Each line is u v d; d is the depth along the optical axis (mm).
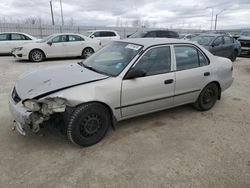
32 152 3221
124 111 3629
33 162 3008
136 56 3684
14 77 7703
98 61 4078
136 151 3314
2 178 2703
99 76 3484
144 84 3689
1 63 10945
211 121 4387
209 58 4637
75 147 3371
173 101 4199
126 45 4117
